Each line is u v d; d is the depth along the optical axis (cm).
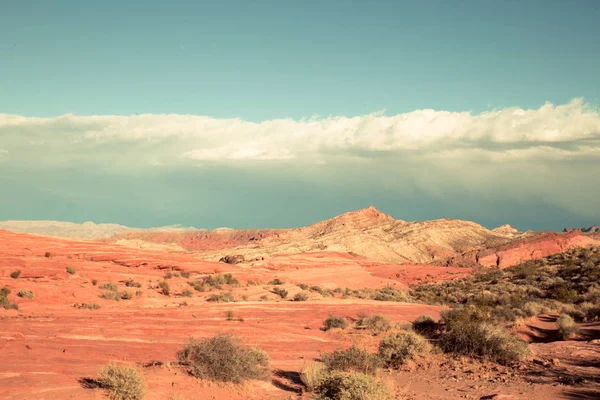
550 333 2470
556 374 1461
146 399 1046
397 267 9012
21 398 957
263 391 1261
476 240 13775
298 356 1897
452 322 2098
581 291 4312
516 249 8875
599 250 6994
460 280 7350
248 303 3819
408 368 1705
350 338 2381
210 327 2400
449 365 1712
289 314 3288
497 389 1314
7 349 1466
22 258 4562
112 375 1059
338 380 1044
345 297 5759
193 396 1109
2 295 3238
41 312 2941
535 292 4575
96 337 1870
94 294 3822
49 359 1378
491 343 1781
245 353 1321
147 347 1753
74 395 991
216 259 10775
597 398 1177
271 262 8938
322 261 9419
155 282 4834
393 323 2814
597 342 2006
